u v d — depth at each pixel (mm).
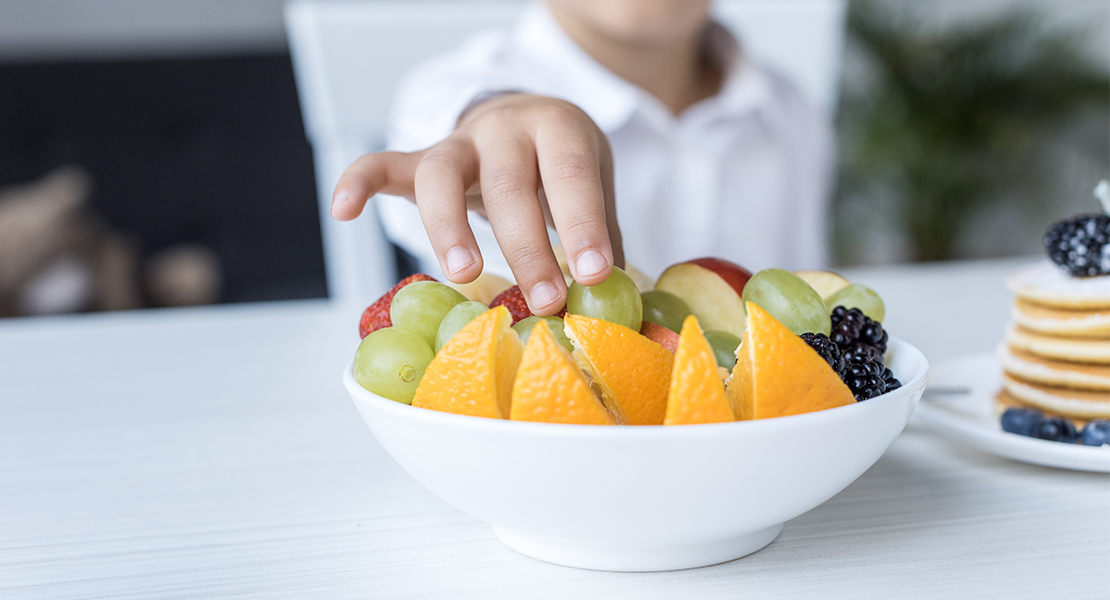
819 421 487
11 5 2891
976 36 3312
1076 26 3441
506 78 1167
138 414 709
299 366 814
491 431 488
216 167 2916
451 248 553
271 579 526
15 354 894
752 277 570
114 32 2977
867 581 514
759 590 510
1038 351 653
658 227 1541
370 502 587
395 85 1558
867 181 3357
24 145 2809
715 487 488
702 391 488
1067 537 540
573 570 526
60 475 623
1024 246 3646
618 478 486
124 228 2885
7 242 2539
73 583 526
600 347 513
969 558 527
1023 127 3273
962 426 608
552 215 552
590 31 1503
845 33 3340
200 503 590
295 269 2982
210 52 2885
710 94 1687
